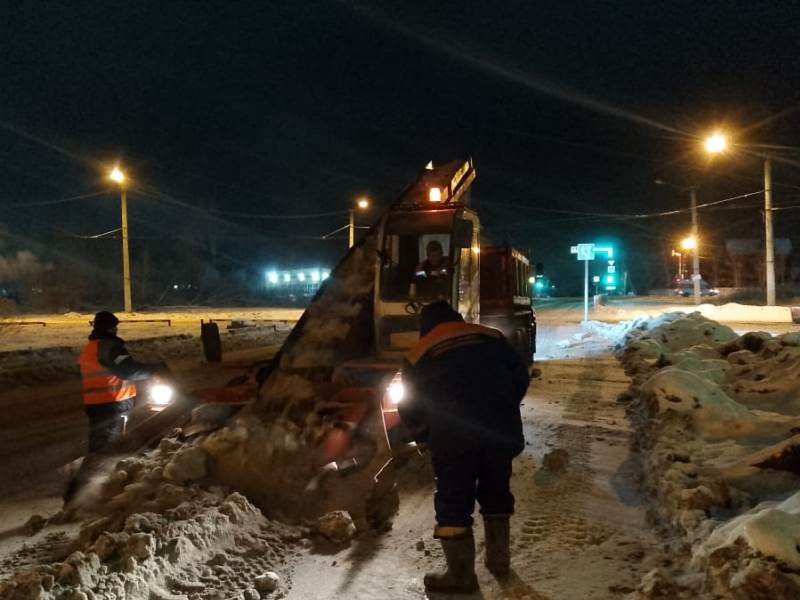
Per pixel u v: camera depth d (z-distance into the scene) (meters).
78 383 14.98
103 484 6.39
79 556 4.31
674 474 5.47
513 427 4.43
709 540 4.12
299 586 4.52
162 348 20.83
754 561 3.58
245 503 5.51
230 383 8.37
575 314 39.25
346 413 7.00
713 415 7.18
